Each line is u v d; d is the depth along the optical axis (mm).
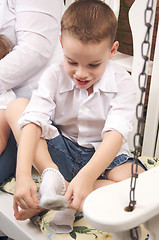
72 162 1059
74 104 1048
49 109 994
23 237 926
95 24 867
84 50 850
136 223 494
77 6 919
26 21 1273
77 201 797
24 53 1259
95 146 1041
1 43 1297
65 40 877
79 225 895
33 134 921
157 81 1263
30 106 978
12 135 1126
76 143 1090
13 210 993
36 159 934
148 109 1320
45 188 788
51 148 1039
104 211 495
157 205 511
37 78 1336
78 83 938
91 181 838
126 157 1032
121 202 515
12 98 1239
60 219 871
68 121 1078
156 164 1137
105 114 1046
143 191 538
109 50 917
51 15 1283
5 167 1089
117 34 1829
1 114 1131
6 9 1342
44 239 887
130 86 1039
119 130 920
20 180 851
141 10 1226
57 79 1046
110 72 1035
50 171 846
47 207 699
